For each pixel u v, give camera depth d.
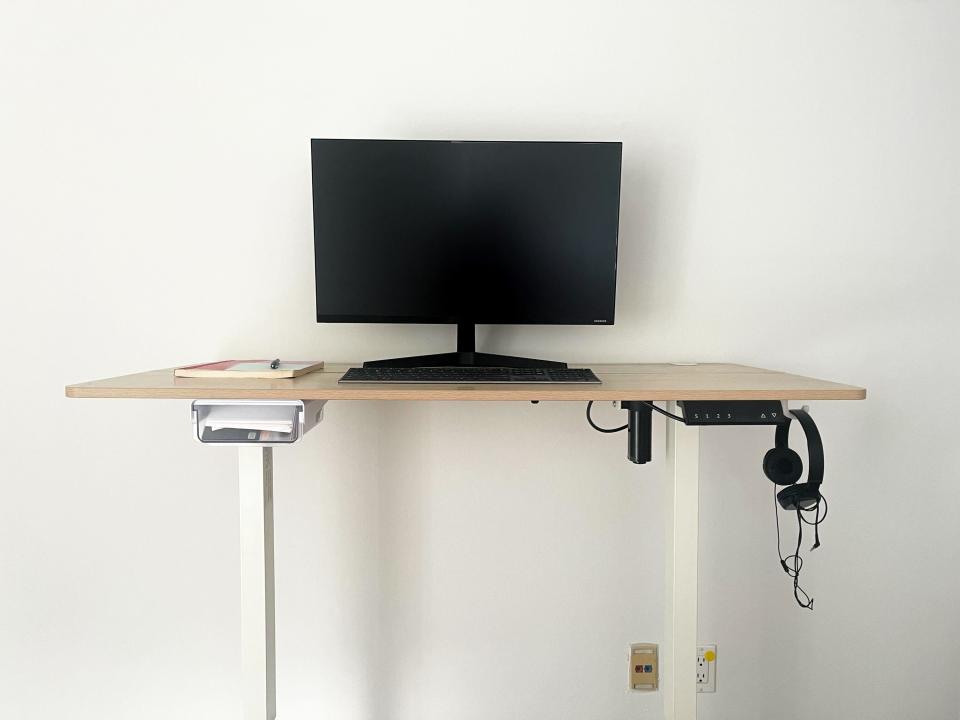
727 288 1.91
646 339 1.91
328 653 1.93
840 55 1.89
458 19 1.85
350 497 1.92
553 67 1.86
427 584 1.93
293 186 1.86
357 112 1.85
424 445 1.92
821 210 1.91
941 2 1.89
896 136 1.90
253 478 1.49
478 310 1.73
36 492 1.88
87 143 1.83
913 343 1.94
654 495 1.94
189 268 1.87
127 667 1.92
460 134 1.86
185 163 1.85
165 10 1.82
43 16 1.81
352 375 1.48
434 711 1.95
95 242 1.85
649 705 1.97
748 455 1.95
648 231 1.90
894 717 2.00
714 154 1.89
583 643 1.96
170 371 1.68
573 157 1.70
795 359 1.93
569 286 1.73
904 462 1.96
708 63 1.88
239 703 1.93
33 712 1.91
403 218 1.70
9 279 1.85
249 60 1.84
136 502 1.90
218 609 1.92
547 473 1.93
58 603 1.90
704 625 1.97
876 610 1.98
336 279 1.71
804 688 1.99
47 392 1.87
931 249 1.92
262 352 1.88
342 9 1.84
